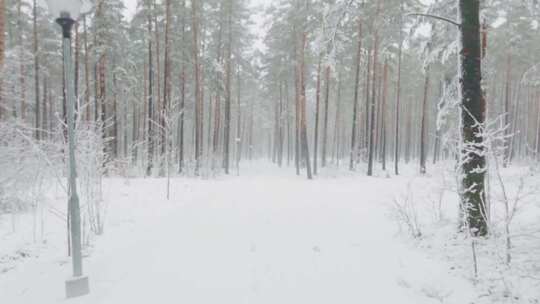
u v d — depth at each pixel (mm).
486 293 3777
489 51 21250
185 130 38219
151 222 7500
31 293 4070
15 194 7355
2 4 9531
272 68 28344
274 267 4711
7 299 3947
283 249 5516
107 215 7996
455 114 7332
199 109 23500
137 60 26094
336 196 11297
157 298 3758
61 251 5613
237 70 29031
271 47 26781
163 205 9547
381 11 17594
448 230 5840
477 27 5453
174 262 4902
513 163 20234
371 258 5066
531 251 4441
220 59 24094
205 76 23844
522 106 32625
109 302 3680
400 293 3910
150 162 18000
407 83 30641
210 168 21844
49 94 27156
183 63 20391
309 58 20828
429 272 4430
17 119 8000
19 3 20844
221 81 23953
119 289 4016
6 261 5098
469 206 5203
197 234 6426
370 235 6309
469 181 5297
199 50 22250
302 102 20141
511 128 26562
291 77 26078
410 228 6164
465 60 5453
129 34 22609
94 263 4934
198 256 5164
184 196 11258
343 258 5082
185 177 18453
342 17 8188
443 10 7262
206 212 8570
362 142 27094
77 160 5660
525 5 7570
